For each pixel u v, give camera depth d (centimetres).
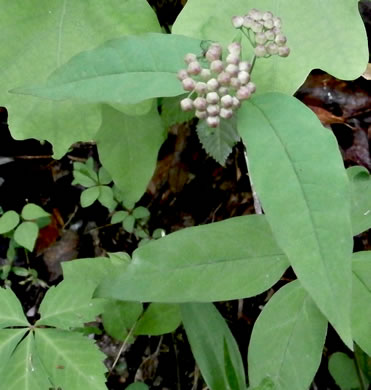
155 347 64
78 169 64
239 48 41
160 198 68
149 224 68
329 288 35
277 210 37
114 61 40
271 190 37
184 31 47
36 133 49
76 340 47
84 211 69
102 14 49
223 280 44
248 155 38
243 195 66
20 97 49
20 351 47
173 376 63
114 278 44
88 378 46
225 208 66
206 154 67
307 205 37
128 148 58
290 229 36
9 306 48
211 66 41
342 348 60
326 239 36
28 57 49
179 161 68
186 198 68
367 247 60
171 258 44
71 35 49
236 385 46
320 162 37
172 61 41
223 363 46
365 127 63
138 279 44
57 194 70
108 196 63
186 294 44
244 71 41
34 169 70
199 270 44
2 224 60
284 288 45
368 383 53
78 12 49
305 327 44
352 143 63
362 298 44
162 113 59
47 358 46
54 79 39
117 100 39
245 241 45
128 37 40
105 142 57
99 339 63
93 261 53
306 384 43
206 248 44
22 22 49
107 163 58
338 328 35
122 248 68
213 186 67
